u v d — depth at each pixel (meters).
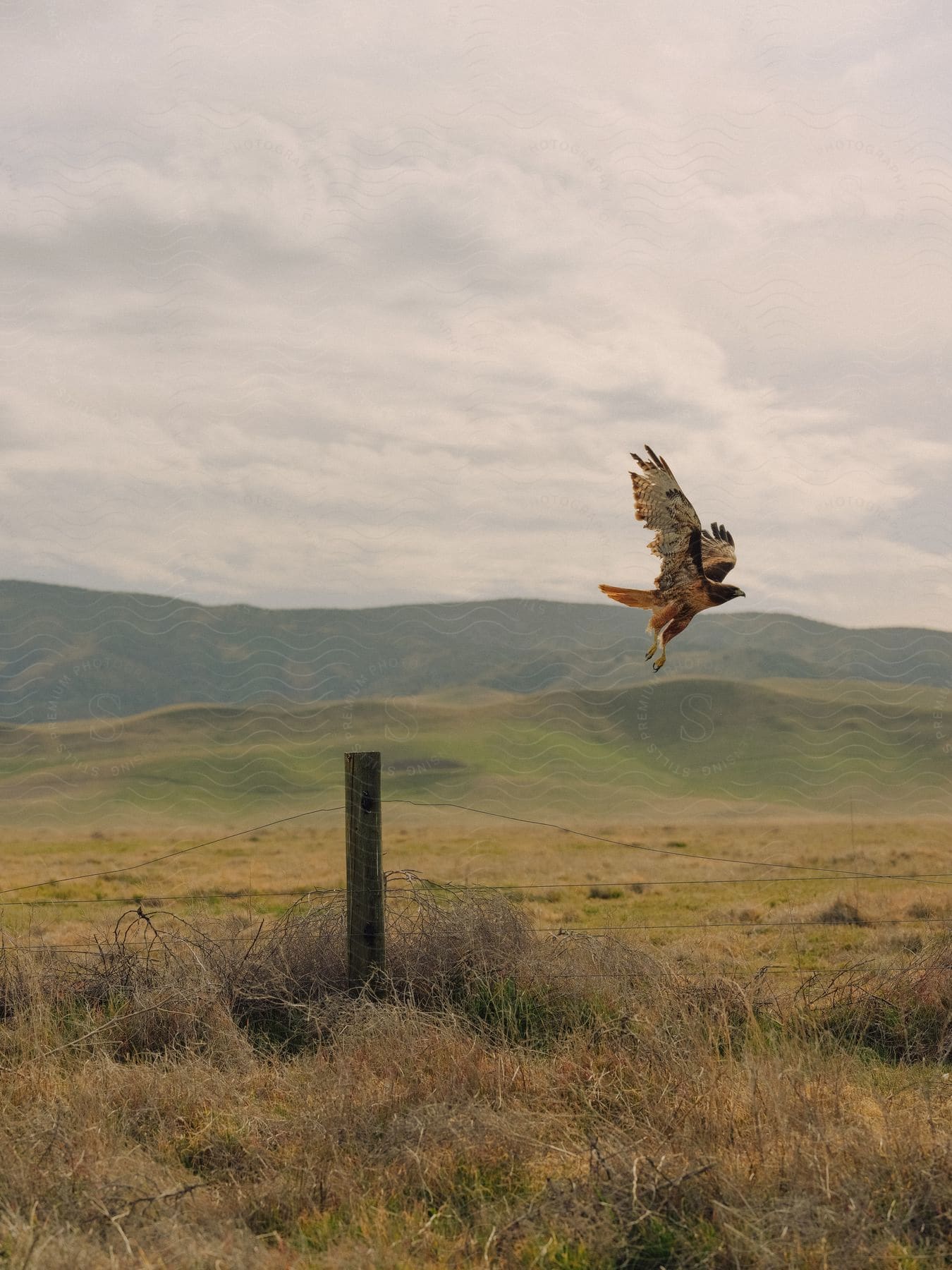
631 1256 5.27
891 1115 6.65
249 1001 9.01
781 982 10.52
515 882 27.00
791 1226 5.29
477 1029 8.33
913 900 19.97
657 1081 7.11
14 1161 6.16
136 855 38.50
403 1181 6.12
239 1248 5.30
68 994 9.14
